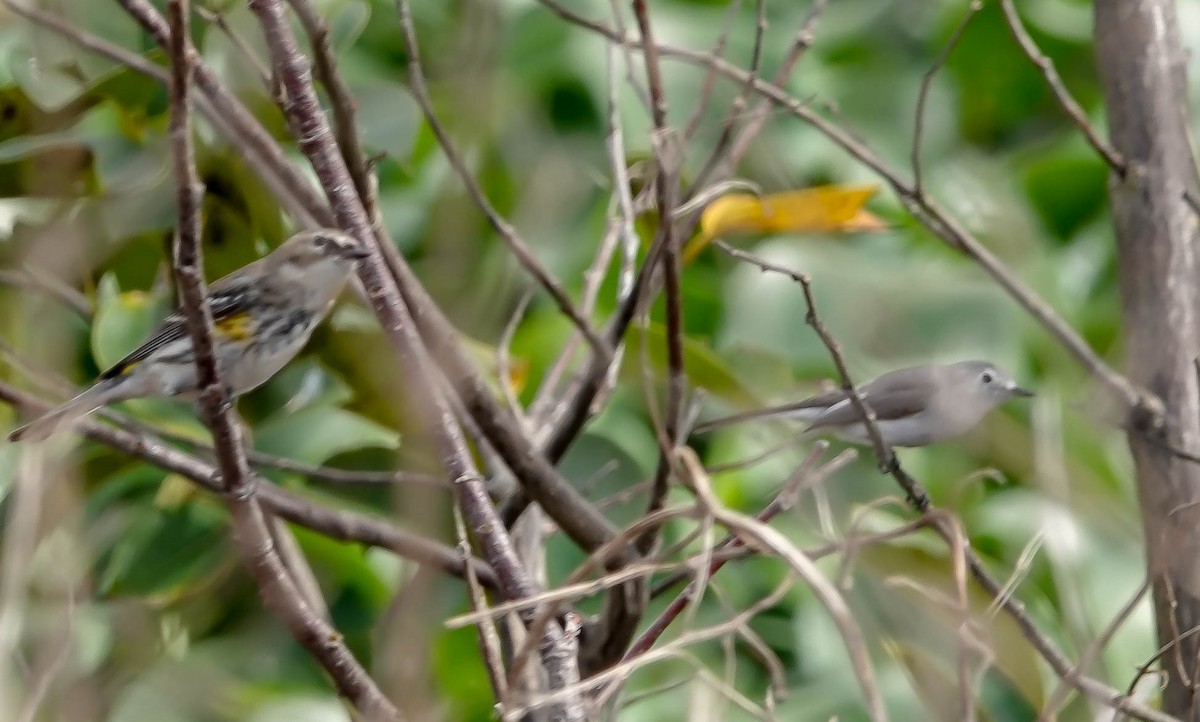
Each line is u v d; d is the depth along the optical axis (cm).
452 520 985
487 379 1066
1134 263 893
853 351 1191
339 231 801
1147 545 853
